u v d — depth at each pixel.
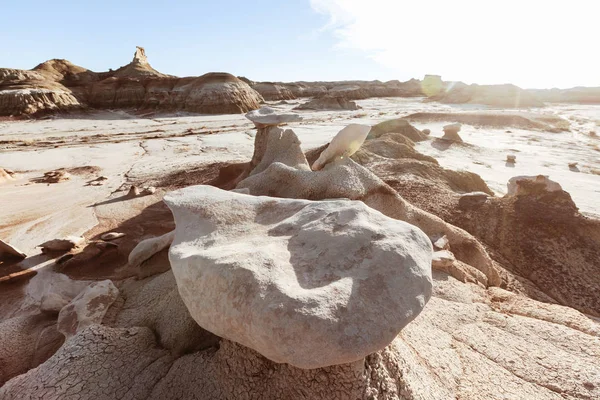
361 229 2.76
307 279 2.40
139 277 6.04
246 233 3.18
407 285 2.35
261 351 2.21
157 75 76.81
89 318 4.54
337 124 34.09
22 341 4.64
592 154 20.44
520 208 8.69
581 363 3.63
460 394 3.12
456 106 59.16
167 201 3.79
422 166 12.42
